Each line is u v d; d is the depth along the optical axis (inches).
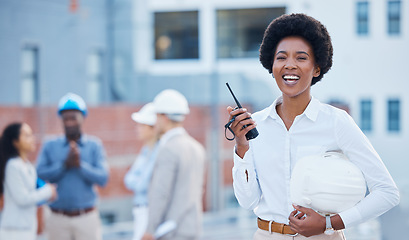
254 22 1044.5
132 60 956.0
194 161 213.2
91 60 916.6
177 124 224.7
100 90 928.9
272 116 110.1
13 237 219.6
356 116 905.5
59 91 864.3
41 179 241.4
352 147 106.8
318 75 110.3
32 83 836.0
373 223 343.3
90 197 244.2
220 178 647.8
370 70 906.7
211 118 679.1
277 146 110.0
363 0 926.4
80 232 241.9
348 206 104.2
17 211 220.7
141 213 251.1
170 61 1064.8
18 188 218.7
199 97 860.6
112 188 620.7
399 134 902.4
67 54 877.2
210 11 1056.8
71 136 246.7
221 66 1050.1
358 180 104.0
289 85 107.0
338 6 924.0
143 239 209.6
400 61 911.7
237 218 603.5
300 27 106.9
